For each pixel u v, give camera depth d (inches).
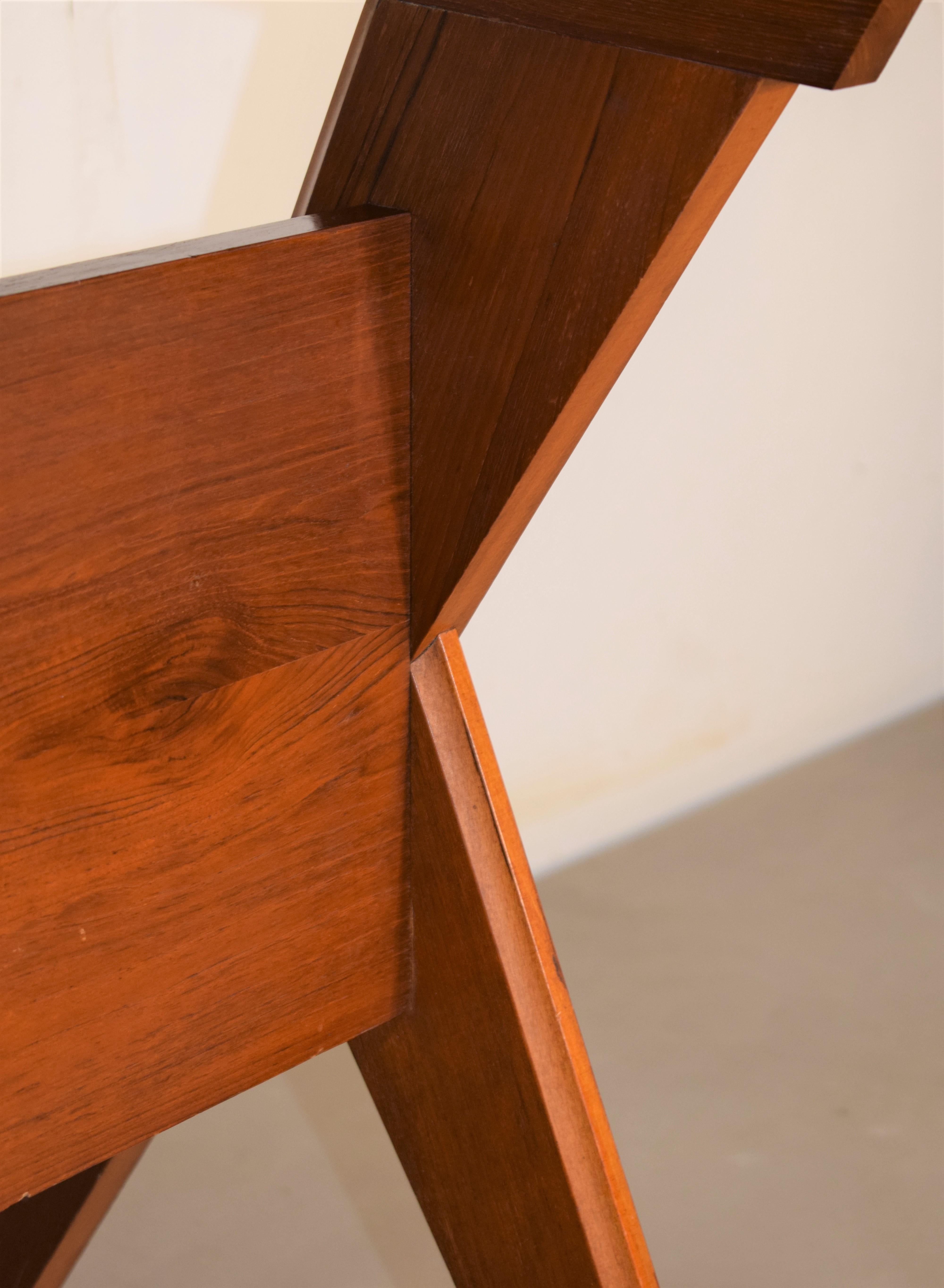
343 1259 45.2
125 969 15.7
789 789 72.8
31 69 35.4
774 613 68.4
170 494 13.9
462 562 15.9
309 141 40.9
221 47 38.1
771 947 61.4
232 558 14.7
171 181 39.2
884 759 75.4
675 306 56.0
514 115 14.1
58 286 12.4
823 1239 46.2
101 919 15.3
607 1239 18.9
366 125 15.6
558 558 58.4
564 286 14.0
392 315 15.2
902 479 70.1
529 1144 18.9
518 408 14.7
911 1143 50.8
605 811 66.9
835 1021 57.1
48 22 35.0
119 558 13.8
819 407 64.1
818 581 69.4
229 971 16.8
